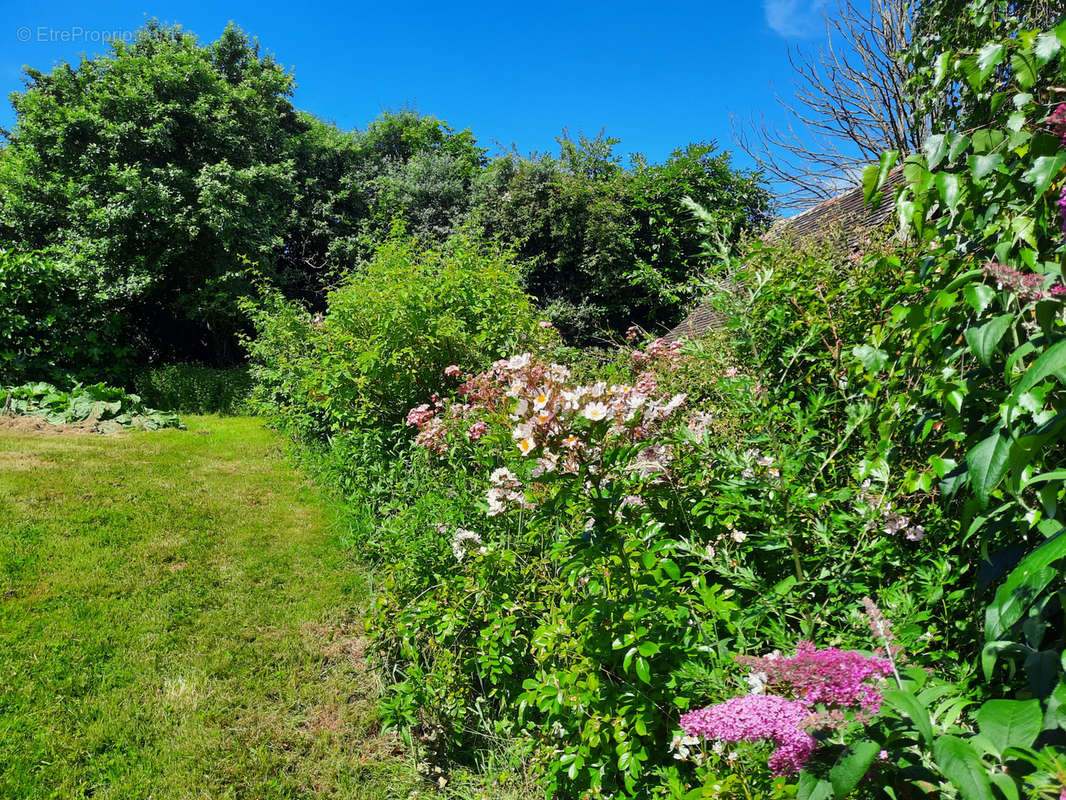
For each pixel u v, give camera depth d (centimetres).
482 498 336
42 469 616
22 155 1380
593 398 190
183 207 1334
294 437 807
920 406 183
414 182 1809
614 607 191
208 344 1620
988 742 97
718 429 261
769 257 294
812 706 117
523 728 244
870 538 191
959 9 307
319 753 268
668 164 1418
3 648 325
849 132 756
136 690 303
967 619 170
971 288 130
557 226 1494
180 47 1570
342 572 439
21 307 1052
